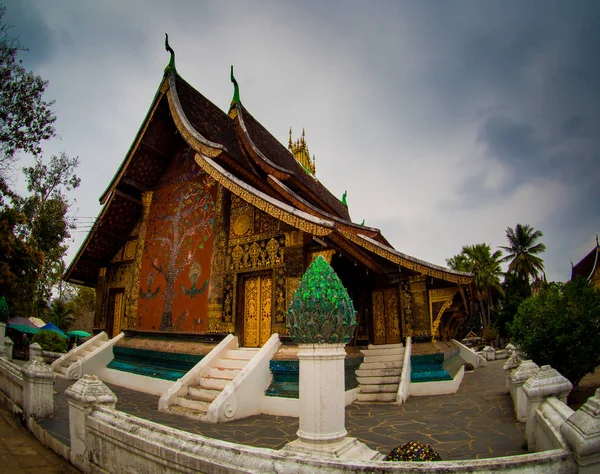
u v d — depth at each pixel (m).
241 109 12.43
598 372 11.20
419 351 9.92
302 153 20.69
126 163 12.40
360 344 11.19
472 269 41.38
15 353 21.25
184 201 11.89
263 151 12.69
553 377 4.34
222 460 2.62
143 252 12.70
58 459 4.84
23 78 13.30
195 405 7.39
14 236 17.86
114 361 11.88
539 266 41.44
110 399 4.56
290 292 8.63
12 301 18.92
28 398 6.27
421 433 5.70
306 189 12.10
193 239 11.18
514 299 38.38
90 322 41.28
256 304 9.62
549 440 3.57
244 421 6.78
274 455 2.50
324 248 8.63
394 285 11.36
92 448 4.18
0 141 13.41
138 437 3.36
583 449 2.08
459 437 5.41
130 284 12.73
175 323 10.87
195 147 10.08
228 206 10.67
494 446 4.93
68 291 35.91
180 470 2.87
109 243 14.12
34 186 22.19
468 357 14.99
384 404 8.17
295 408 7.18
